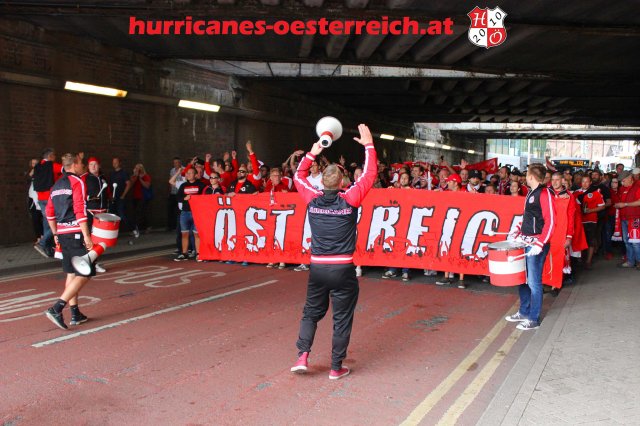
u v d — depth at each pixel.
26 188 12.25
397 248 9.50
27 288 8.38
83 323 6.55
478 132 45.12
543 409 4.10
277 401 4.46
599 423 3.85
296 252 10.31
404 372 5.14
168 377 4.93
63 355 5.44
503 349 5.81
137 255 11.82
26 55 11.85
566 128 44.06
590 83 19.88
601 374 4.77
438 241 9.25
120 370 5.07
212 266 10.55
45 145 12.59
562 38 13.45
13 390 4.59
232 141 19.09
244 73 18.36
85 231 6.31
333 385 4.81
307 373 5.07
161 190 16.12
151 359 5.37
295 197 10.34
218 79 17.95
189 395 4.54
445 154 45.97
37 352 5.52
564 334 6.02
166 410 4.25
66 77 12.81
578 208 9.09
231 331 6.32
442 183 10.55
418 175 12.16
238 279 9.30
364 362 5.40
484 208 8.99
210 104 17.45
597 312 6.94
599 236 12.45
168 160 16.28
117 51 14.23
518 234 7.29
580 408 4.10
